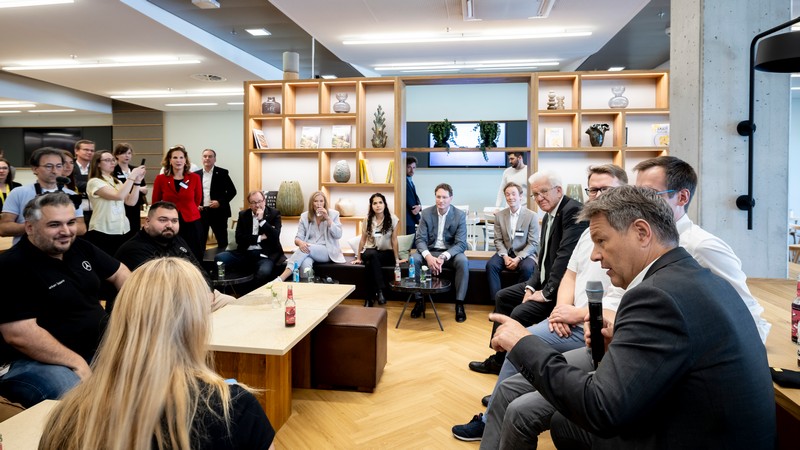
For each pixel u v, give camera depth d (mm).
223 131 11703
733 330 995
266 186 6242
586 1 5367
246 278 4723
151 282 860
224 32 6840
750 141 2520
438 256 4852
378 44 7004
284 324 2631
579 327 2275
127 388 777
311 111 6152
